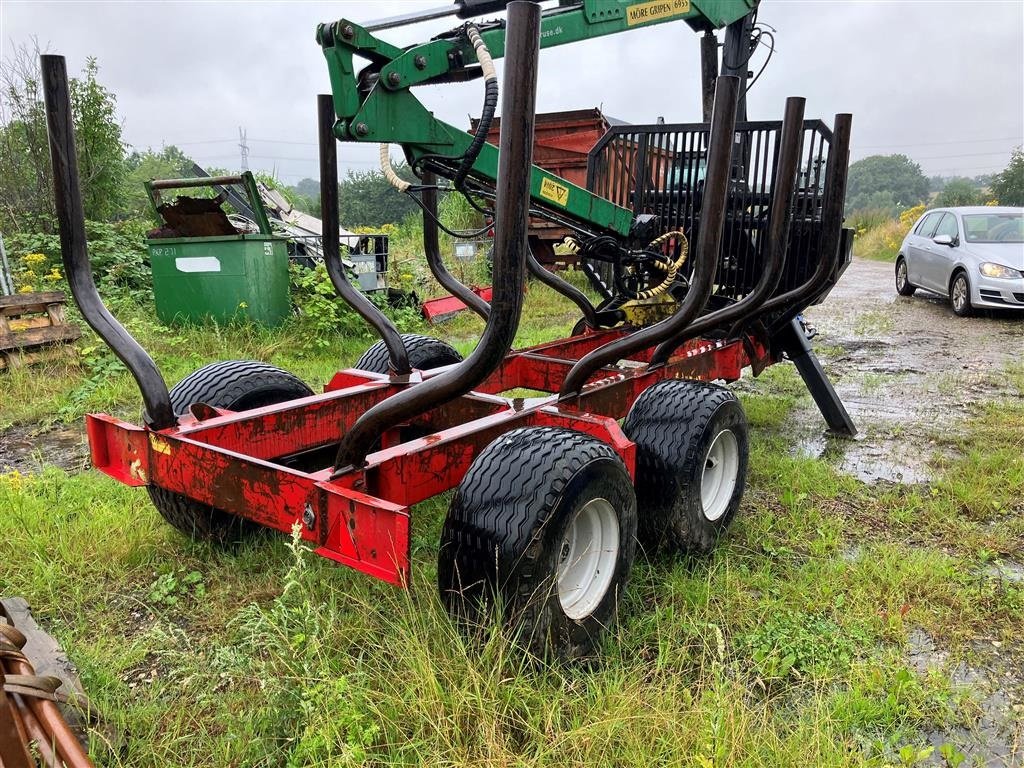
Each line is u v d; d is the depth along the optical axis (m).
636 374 3.70
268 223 7.81
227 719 2.19
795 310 5.00
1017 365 7.45
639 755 2.04
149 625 2.76
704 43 4.95
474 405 3.30
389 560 2.06
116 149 11.59
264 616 2.31
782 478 4.31
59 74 2.56
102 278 9.35
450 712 2.11
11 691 1.39
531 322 9.82
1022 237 11.18
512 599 2.20
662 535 3.15
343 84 2.71
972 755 2.22
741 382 6.96
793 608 2.95
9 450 4.77
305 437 3.25
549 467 2.30
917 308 11.91
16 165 10.91
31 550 3.13
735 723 2.11
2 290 8.02
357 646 2.53
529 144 2.04
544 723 2.16
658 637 2.66
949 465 4.65
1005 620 2.93
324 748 2.02
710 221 2.92
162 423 2.76
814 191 4.74
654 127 5.08
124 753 2.12
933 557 3.34
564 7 3.66
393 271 11.09
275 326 7.88
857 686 2.42
